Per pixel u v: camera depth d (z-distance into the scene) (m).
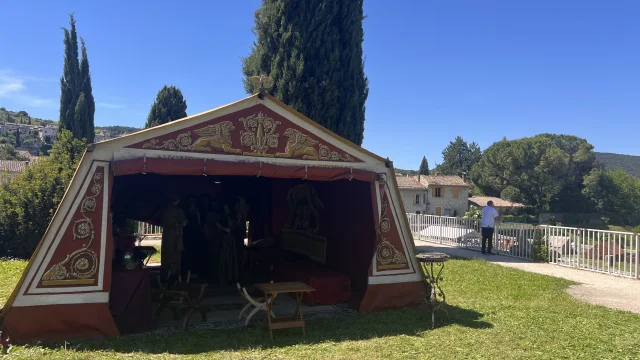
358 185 8.59
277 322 6.16
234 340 5.79
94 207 5.76
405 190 54.75
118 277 6.23
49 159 13.63
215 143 6.37
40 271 5.46
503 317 7.13
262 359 5.07
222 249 9.78
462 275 11.00
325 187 10.05
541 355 5.37
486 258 14.50
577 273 11.66
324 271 8.59
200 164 6.16
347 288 8.20
